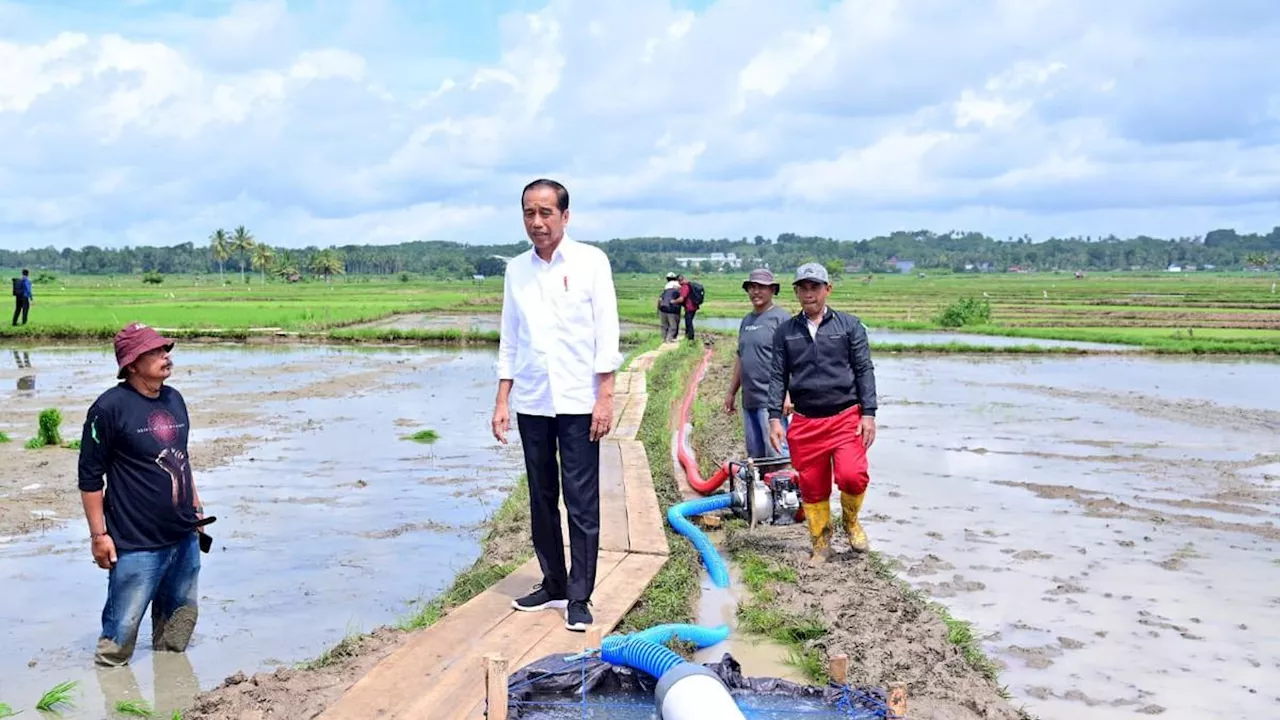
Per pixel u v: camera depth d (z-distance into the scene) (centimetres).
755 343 938
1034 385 2219
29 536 894
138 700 552
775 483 891
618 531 834
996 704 535
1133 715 538
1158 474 1208
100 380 2248
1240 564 822
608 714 436
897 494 1089
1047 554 848
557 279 579
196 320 4006
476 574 724
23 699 554
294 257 18688
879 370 2581
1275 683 582
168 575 613
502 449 1366
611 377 580
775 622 654
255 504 1023
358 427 1554
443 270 19400
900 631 643
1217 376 2425
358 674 560
